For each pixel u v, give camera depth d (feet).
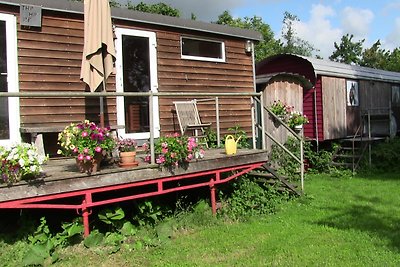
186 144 20.34
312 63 43.16
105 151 17.66
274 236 19.42
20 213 18.56
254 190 25.73
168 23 27.96
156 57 27.86
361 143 42.55
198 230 20.51
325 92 43.93
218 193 24.52
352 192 29.84
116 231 19.06
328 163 40.98
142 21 26.61
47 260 16.19
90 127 17.11
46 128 20.83
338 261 16.10
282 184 27.78
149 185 22.20
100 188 17.52
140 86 27.02
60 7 23.48
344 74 46.80
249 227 20.93
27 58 22.61
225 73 32.07
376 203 26.07
